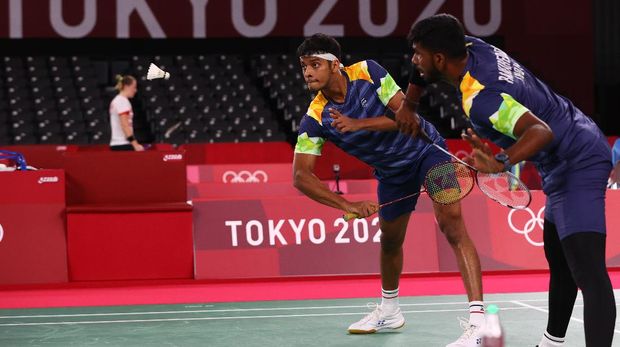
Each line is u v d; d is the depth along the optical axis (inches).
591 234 410.0
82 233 903.1
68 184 928.9
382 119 501.4
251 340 576.7
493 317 434.9
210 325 641.6
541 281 871.7
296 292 827.4
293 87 1956.2
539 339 564.4
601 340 396.8
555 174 419.8
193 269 910.4
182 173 950.4
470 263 527.8
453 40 404.8
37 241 896.9
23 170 924.6
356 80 534.6
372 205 520.4
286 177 1422.2
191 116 1838.1
